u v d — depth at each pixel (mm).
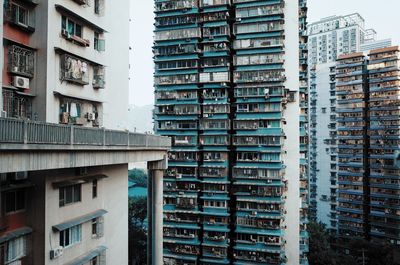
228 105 40250
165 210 41781
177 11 41938
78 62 16938
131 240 48625
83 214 17328
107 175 19703
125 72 22641
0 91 12594
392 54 63406
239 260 39031
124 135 17562
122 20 22328
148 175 26250
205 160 40750
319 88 73125
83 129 13852
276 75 38562
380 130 63281
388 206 60281
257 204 38656
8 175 13242
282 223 38625
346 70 68375
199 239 40938
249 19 39812
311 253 49000
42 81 14742
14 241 13445
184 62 41781
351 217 64625
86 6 17812
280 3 38844
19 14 14086
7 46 13602
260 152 38906
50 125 11852
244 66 39875
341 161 67188
